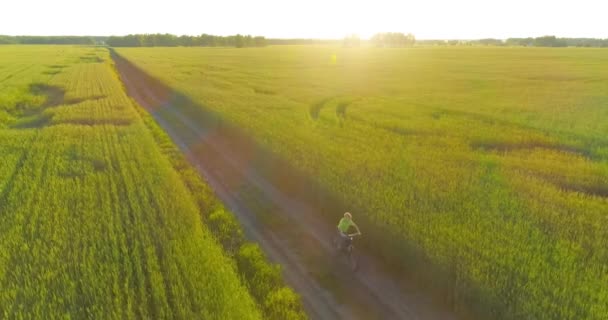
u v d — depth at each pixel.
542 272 10.78
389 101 43.38
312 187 18.81
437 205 15.73
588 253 12.17
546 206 15.67
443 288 11.92
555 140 26.17
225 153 27.81
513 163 21.59
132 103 45.88
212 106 37.12
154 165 21.14
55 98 49.22
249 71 77.56
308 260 14.59
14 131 28.89
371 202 15.85
